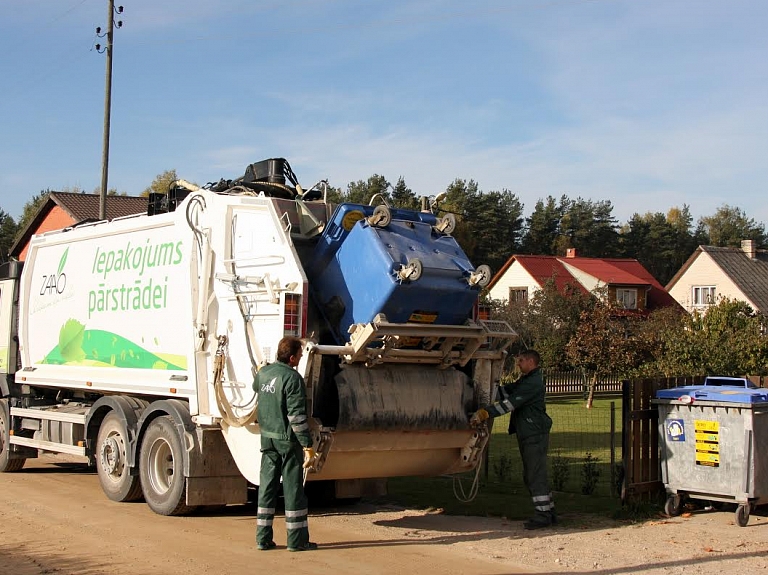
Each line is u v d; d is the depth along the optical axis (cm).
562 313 3447
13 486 1155
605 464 1335
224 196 911
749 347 1972
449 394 850
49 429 1195
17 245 3953
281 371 755
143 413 992
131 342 1042
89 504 1007
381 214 810
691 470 905
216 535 830
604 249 9619
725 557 734
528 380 879
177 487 914
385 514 956
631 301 5081
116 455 1023
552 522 878
